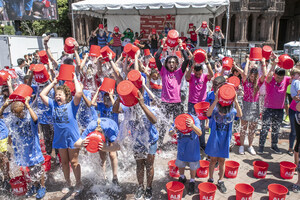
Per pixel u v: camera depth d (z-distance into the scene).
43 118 4.36
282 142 5.36
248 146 5.14
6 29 30.17
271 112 4.68
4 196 3.55
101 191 3.58
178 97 4.53
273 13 24.55
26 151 3.30
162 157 4.65
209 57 8.88
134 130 3.09
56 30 28.72
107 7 9.89
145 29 14.38
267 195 3.48
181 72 4.48
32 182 3.54
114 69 4.25
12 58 11.02
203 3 9.57
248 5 24.34
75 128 3.31
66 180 3.60
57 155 4.34
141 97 2.77
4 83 3.90
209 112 3.33
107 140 3.26
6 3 15.88
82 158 4.45
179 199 3.22
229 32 27.86
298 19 30.58
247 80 4.54
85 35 24.80
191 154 3.41
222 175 3.57
